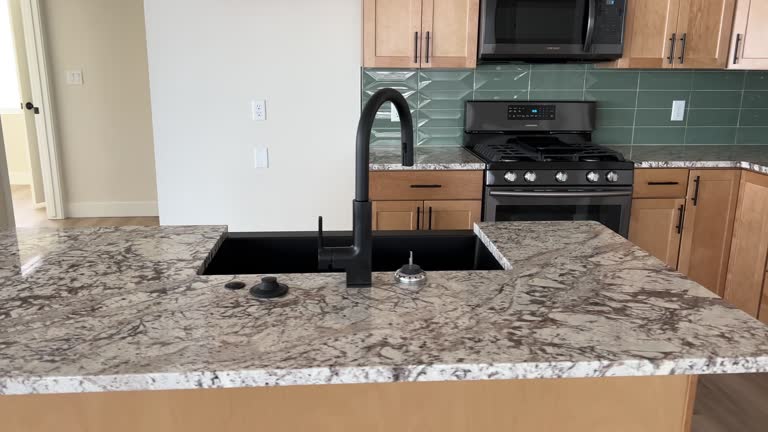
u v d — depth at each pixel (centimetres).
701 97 371
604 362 100
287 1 332
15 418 114
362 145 126
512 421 122
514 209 313
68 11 503
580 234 178
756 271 312
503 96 361
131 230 180
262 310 120
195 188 351
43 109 513
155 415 116
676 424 124
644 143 376
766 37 325
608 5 315
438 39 317
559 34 318
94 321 115
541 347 105
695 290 133
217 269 174
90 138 529
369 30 313
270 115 345
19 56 517
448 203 313
